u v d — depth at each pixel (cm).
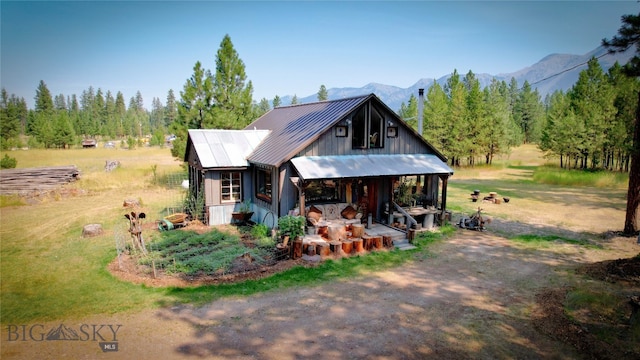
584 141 3975
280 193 1672
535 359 803
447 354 823
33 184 2898
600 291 1149
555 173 3728
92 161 4794
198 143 2023
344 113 1712
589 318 970
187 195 2353
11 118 7712
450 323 964
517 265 1409
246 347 846
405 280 1258
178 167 3997
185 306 1047
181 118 2794
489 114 4788
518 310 1039
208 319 976
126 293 1124
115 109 14400
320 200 1817
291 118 2205
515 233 1856
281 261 1384
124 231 1766
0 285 1177
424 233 1803
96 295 1109
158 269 1305
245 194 2022
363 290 1172
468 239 1747
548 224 2031
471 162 4859
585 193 3022
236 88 2848
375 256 1484
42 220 1998
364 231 1691
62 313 1003
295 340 877
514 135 6238
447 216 2011
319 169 1584
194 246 1573
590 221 2095
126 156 5675
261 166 1819
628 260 1360
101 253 1473
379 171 1689
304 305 1063
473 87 4506
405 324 958
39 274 1265
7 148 6412
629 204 1803
